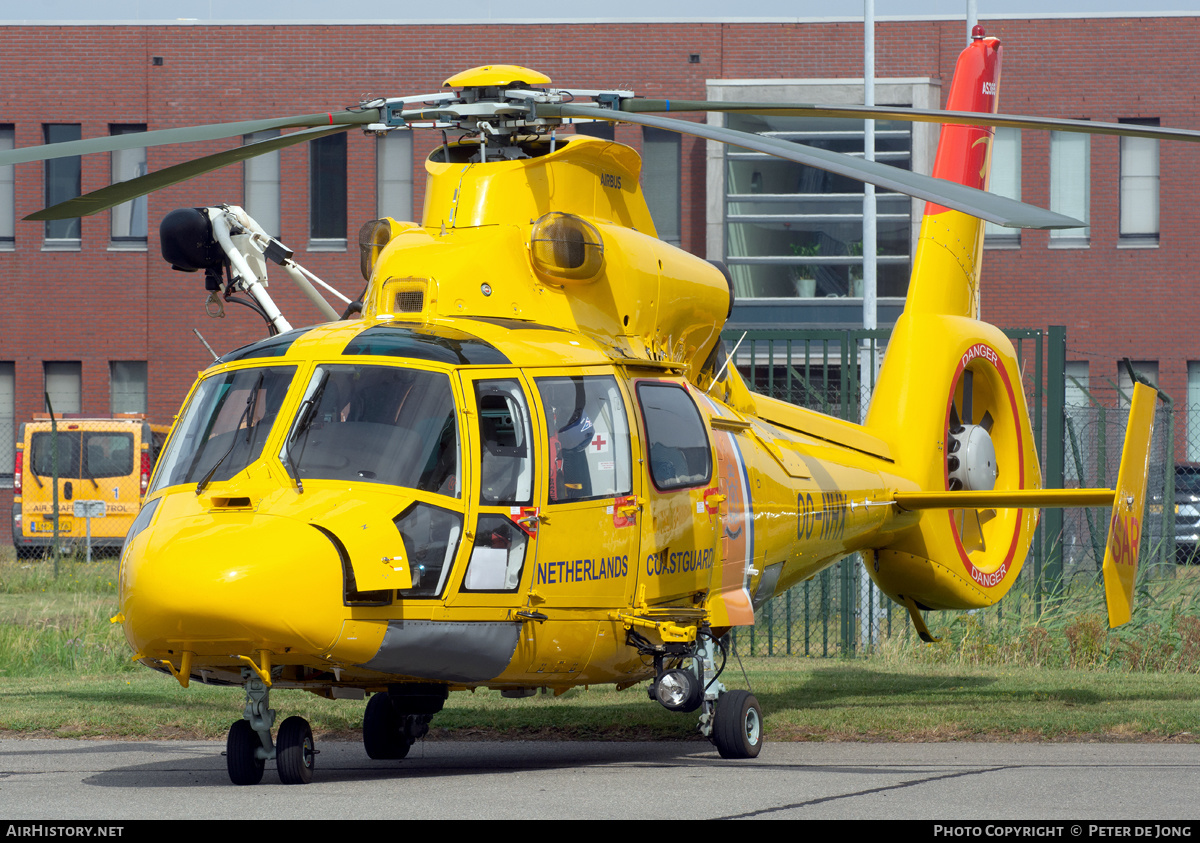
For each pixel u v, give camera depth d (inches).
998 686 1743.4
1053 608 2310.5
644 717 1513.3
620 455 1184.2
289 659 1013.8
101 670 2124.8
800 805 967.6
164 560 991.6
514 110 1230.9
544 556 1106.7
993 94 1828.2
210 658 1022.4
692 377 1393.9
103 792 1050.1
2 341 4997.5
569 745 1381.6
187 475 1087.0
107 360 4972.9
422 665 1064.8
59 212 1198.9
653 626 1175.6
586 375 1185.4
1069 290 4729.3
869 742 1344.7
